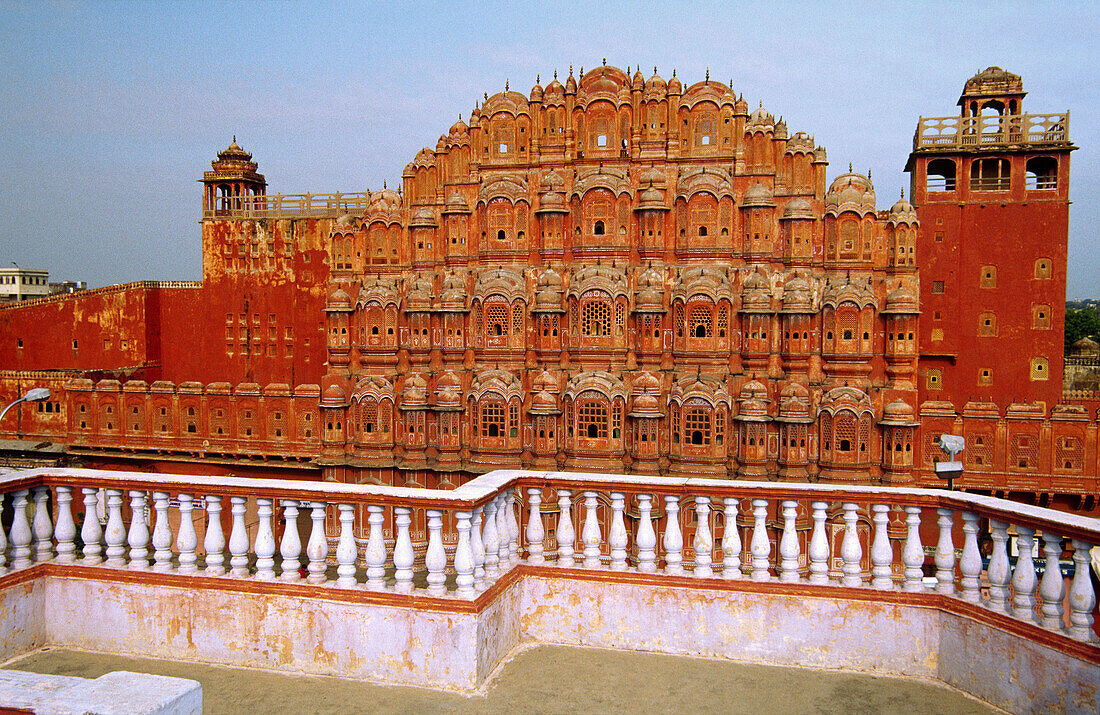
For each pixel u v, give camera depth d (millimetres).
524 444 27125
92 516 8039
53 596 7867
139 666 7395
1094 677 5742
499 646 7340
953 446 13766
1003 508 6570
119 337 44406
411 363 28969
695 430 25266
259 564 7480
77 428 36031
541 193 27500
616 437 26125
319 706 6559
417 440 28219
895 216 25922
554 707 6496
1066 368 50000
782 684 6906
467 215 28656
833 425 25078
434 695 6734
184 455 34844
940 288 36594
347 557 7340
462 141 29094
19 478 7727
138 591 7645
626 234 27000
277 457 33719
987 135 36062
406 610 6953
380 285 29234
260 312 42938
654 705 6527
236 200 44250
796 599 7281
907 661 7066
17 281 91875
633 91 27719
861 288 25688
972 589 6902
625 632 7656
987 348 36219
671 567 7746
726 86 27312
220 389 34375
